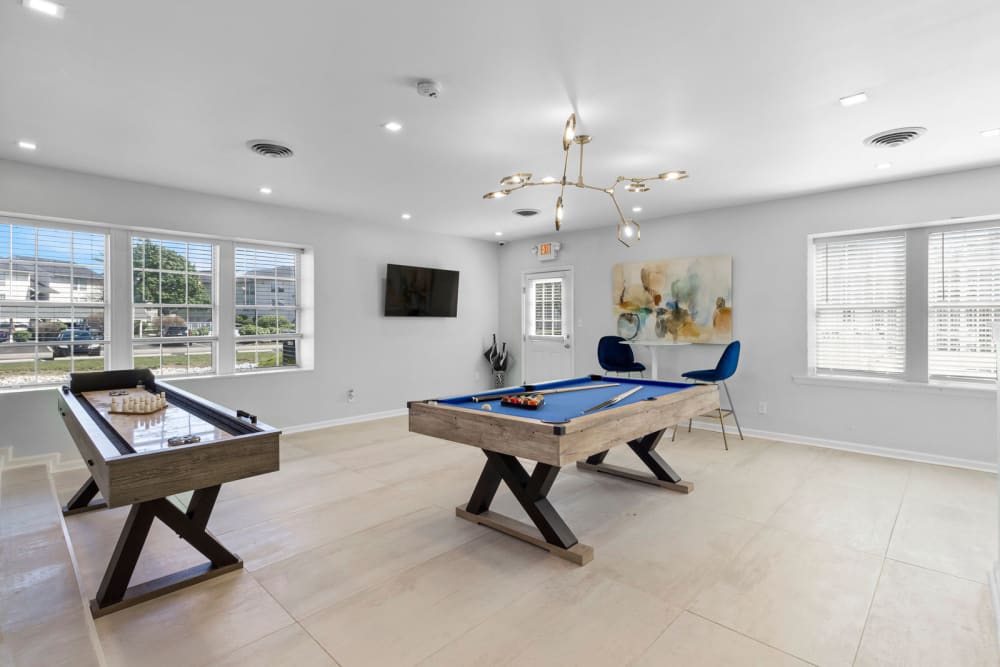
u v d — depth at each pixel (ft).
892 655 6.15
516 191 15.66
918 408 14.34
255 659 6.14
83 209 13.70
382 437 17.33
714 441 16.69
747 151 12.03
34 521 9.81
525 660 6.10
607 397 11.59
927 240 14.35
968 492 11.75
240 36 7.25
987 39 7.32
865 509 10.78
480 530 9.86
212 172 13.69
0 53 7.65
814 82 8.66
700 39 7.36
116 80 8.53
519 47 7.58
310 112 9.85
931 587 7.68
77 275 14.12
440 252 22.74
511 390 12.25
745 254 17.33
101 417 9.46
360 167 13.28
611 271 20.85
